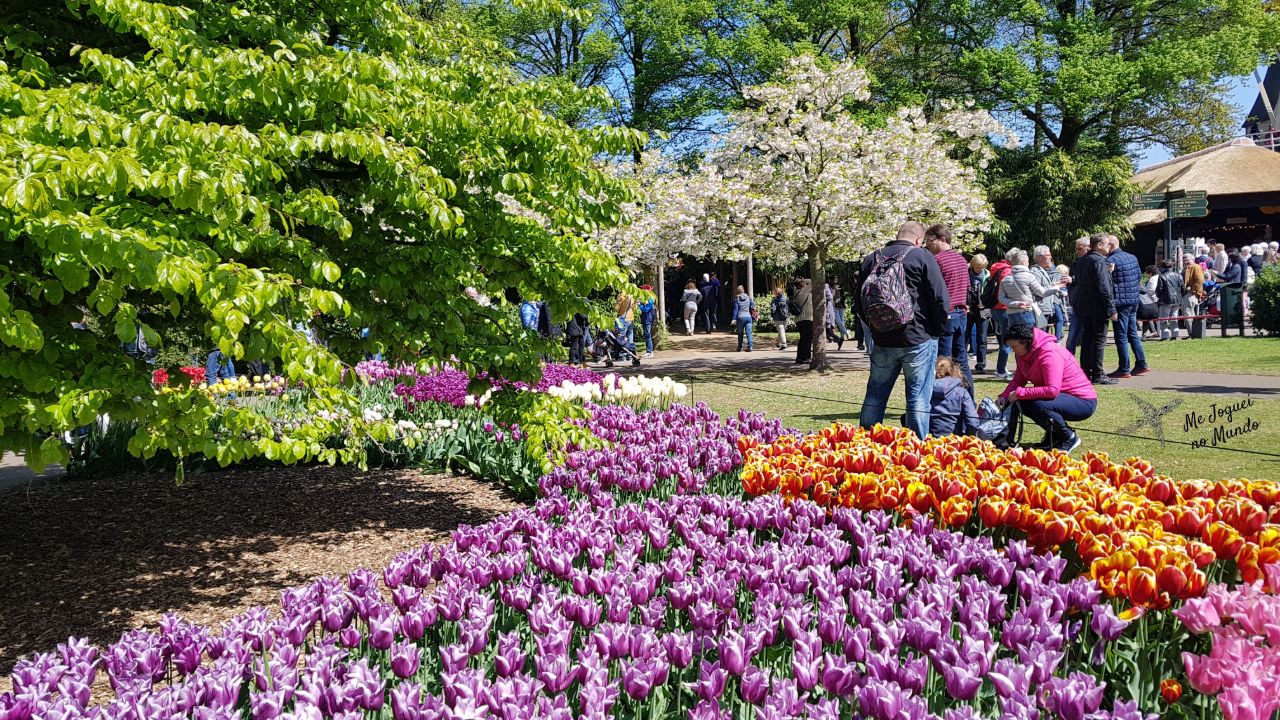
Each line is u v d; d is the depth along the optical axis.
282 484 8.16
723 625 2.94
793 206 16.11
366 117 4.86
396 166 4.57
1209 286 21.81
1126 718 2.08
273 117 4.76
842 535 4.00
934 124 18.08
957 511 3.79
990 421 7.84
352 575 3.07
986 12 32.88
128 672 2.44
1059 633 2.53
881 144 16.05
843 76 16.33
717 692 2.25
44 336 4.18
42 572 5.65
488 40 6.49
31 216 3.11
